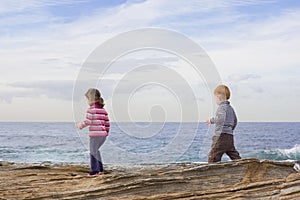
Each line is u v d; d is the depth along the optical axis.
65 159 18.80
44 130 28.88
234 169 4.84
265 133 29.83
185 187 4.47
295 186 4.55
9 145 23.97
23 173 5.21
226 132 5.86
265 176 4.83
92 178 4.77
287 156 24.31
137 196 4.29
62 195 4.25
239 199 4.30
